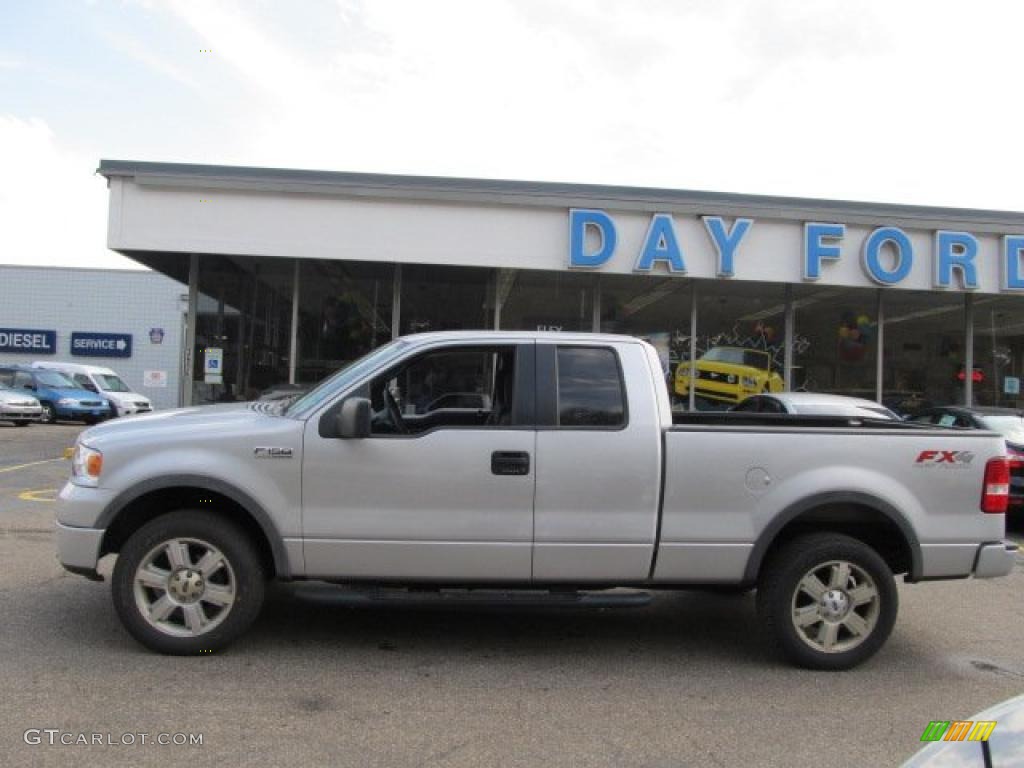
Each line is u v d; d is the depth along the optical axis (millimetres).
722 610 6289
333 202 13742
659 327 15477
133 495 4742
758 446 4910
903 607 6539
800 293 15625
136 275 34312
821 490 4895
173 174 13500
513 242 13938
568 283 15195
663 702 4387
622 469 4836
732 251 14039
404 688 4469
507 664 4930
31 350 34000
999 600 6777
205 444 4797
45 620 5379
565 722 4074
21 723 3840
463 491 4789
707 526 4875
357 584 4945
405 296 15242
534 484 4805
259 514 4750
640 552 4859
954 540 5020
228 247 13617
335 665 4785
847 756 3758
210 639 4770
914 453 5008
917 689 4664
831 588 4945
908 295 15703
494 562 4824
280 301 15227
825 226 14195
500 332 5129
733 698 4469
